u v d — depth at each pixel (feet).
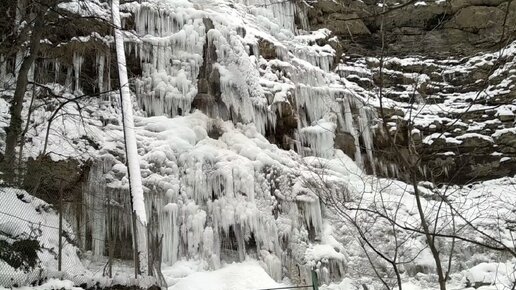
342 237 57.31
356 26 88.02
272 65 68.64
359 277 54.29
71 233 41.81
